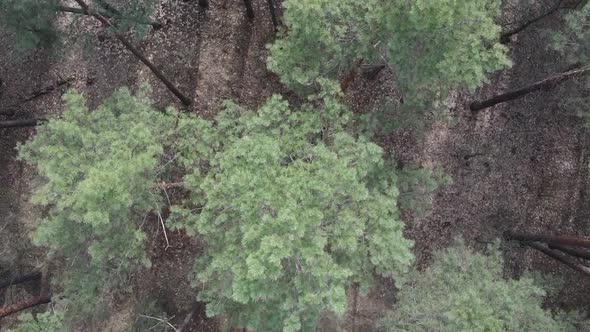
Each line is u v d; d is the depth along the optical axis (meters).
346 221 7.15
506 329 9.04
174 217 8.79
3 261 13.02
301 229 6.32
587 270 11.88
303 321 7.43
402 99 9.62
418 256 13.42
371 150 7.66
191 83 13.53
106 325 12.27
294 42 8.41
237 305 8.57
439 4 6.39
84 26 13.50
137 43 13.54
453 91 13.59
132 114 8.66
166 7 13.62
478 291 9.13
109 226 7.82
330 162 7.30
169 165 9.23
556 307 13.27
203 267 8.82
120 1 10.48
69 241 8.46
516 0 13.03
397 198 9.77
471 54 7.50
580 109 10.89
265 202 6.73
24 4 8.91
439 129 13.55
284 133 8.48
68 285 9.59
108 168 7.14
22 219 13.62
